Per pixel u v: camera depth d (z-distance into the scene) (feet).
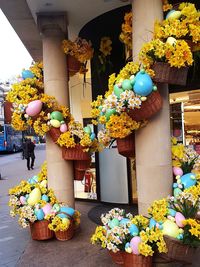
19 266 14.08
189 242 11.48
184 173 14.14
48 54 18.58
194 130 21.88
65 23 18.71
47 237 16.72
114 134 13.12
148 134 13.46
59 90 18.53
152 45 12.10
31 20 21.93
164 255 12.09
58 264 14.05
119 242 11.98
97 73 23.58
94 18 19.86
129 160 23.31
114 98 12.35
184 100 21.83
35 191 17.11
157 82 12.70
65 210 16.81
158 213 12.13
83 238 17.03
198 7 18.67
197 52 14.26
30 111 16.74
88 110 24.93
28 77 18.58
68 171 18.39
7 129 106.73
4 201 29.14
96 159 24.95
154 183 13.43
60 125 17.33
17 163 73.82
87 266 13.70
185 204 12.38
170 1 18.42
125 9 18.84
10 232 19.13
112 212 13.44
